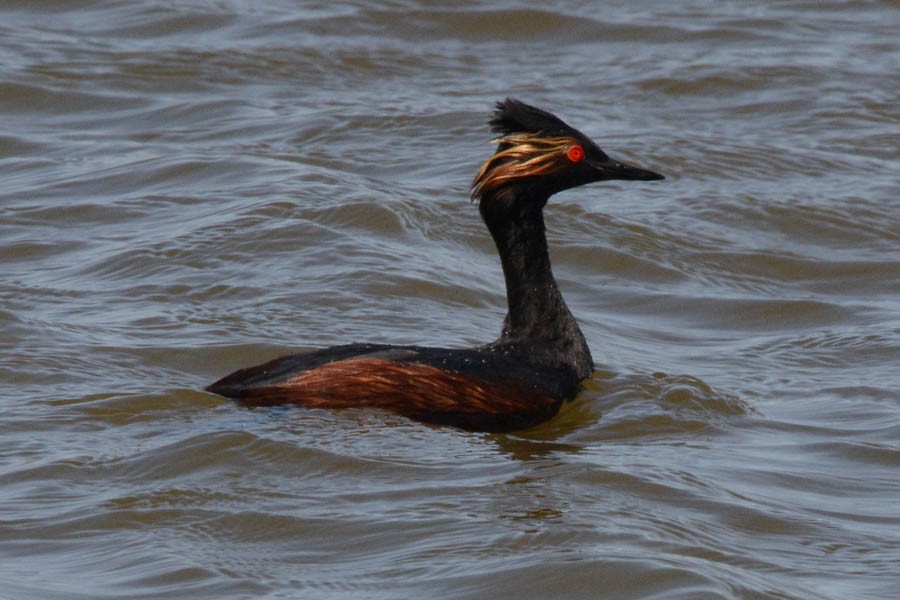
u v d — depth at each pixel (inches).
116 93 957.2
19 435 497.0
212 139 887.1
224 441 488.4
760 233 800.3
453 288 684.7
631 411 552.7
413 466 481.4
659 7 1150.3
